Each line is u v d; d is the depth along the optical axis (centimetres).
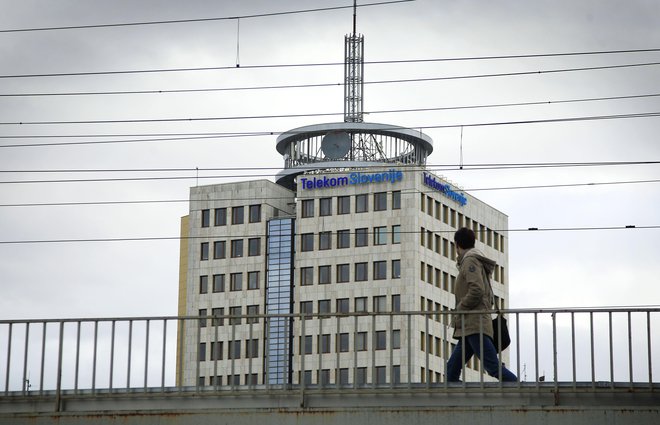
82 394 2605
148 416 2505
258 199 15088
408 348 2470
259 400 2505
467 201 15212
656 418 2327
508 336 2552
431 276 14638
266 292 14875
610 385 2402
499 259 15588
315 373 13512
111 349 2606
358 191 14688
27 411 2619
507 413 2372
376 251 14538
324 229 14750
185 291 16012
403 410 2411
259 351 14238
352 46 14600
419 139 14588
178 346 2578
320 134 14888
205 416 2484
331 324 14025
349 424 2425
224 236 15138
